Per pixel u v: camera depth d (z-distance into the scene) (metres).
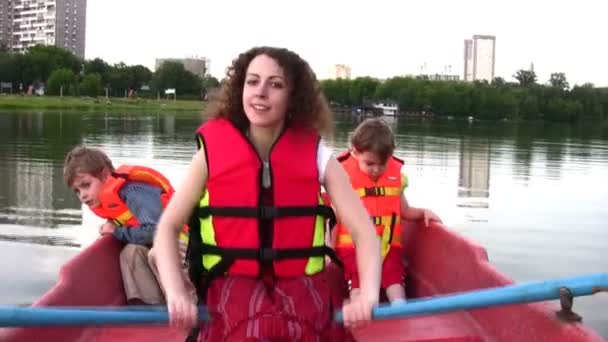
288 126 2.37
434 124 46.66
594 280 2.20
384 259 3.67
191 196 2.32
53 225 7.88
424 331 3.22
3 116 36.44
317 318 2.25
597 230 8.77
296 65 2.33
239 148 2.31
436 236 3.85
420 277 4.05
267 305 2.23
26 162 13.80
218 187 2.30
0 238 7.18
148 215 3.62
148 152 16.78
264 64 2.29
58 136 21.78
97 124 30.42
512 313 2.80
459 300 2.22
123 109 57.62
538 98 63.06
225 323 2.22
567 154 21.17
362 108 70.19
